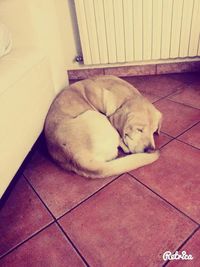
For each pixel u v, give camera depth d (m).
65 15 2.50
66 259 1.07
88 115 1.51
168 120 1.88
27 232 1.20
